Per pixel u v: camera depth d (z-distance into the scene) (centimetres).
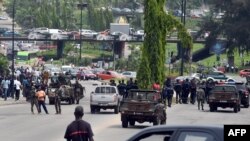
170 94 6881
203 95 6631
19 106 6819
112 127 4512
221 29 15950
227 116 5741
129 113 4466
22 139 3638
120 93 6650
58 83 7294
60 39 19462
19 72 10531
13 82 7906
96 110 6150
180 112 6203
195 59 19062
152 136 1542
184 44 7212
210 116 5703
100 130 4275
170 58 12138
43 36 19375
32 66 16575
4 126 4478
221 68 16262
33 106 6206
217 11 16512
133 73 13988
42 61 19525
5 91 7656
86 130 2088
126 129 4372
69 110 6225
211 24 16188
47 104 7156
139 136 1552
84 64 19925
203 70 15250
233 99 6319
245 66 17875
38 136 3806
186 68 12525
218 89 6378
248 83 9269
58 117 5322
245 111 6631
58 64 19862
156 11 7075
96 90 5969
